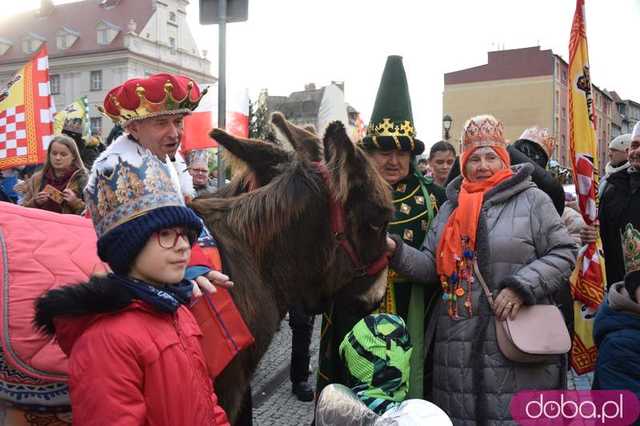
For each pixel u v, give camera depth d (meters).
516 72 41.03
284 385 4.95
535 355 2.38
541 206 2.60
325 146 2.12
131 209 1.46
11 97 4.12
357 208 2.13
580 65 3.49
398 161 3.00
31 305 1.70
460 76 42.62
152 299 1.43
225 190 2.29
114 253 1.46
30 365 1.68
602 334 2.58
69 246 1.88
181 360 1.44
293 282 2.11
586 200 3.51
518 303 2.41
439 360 2.62
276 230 2.04
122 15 39.03
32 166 5.44
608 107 40.38
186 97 1.96
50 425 1.85
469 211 2.58
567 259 2.50
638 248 2.59
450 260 2.59
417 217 3.05
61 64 38.28
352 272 2.19
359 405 1.76
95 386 1.34
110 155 1.63
